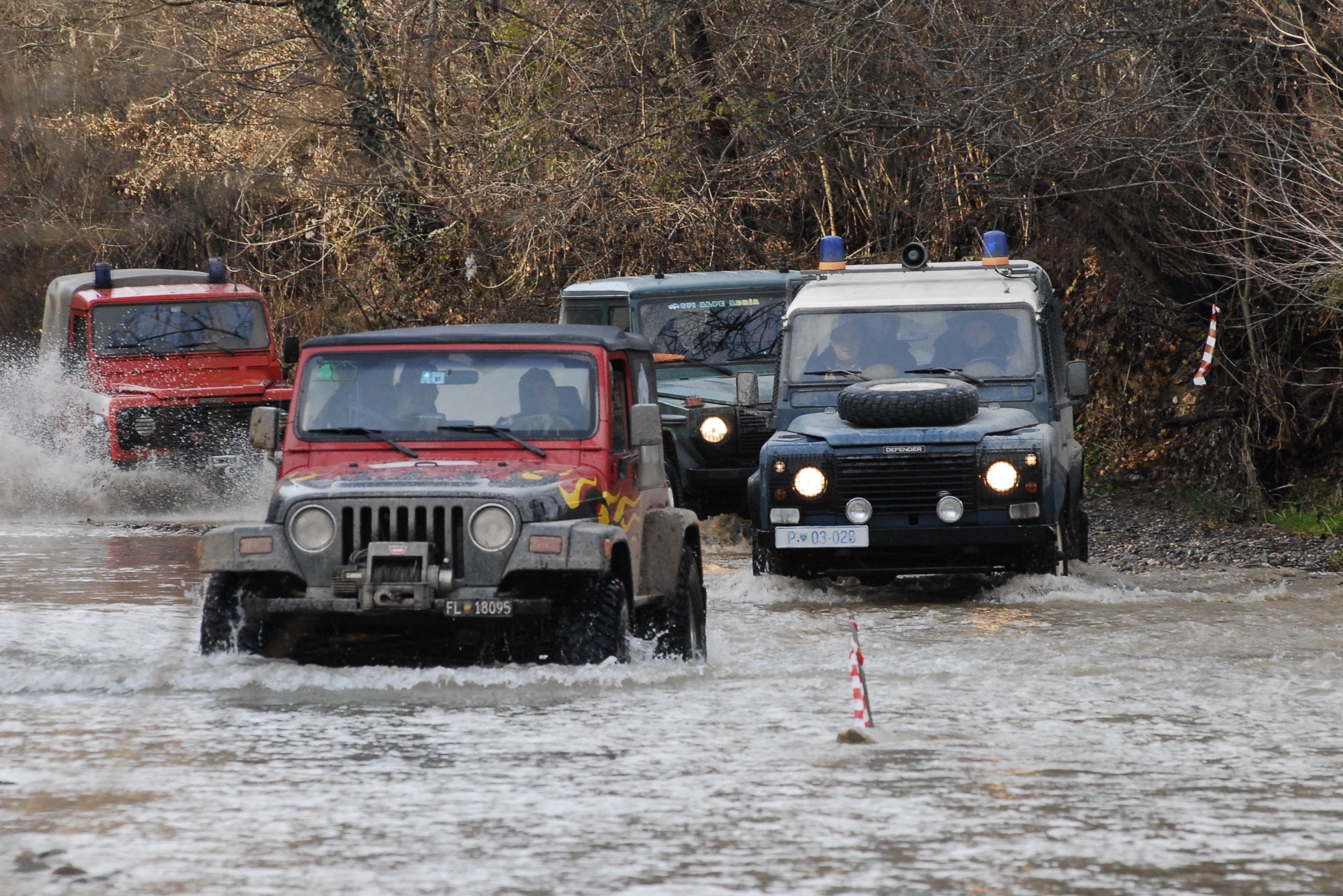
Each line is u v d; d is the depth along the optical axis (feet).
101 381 246.27
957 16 212.84
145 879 59.52
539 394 107.24
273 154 316.19
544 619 101.96
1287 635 119.65
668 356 206.18
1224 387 231.09
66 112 363.15
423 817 67.97
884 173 257.75
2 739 83.10
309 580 98.58
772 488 146.30
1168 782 74.28
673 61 267.59
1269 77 190.29
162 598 141.59
